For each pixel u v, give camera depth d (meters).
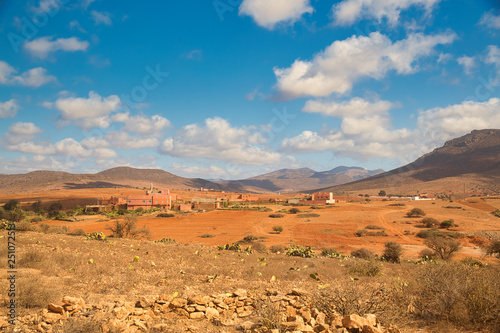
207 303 7.64
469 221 63.34
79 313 6.40
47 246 19.25
